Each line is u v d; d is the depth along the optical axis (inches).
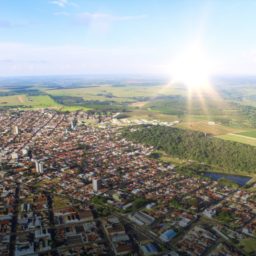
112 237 5413.4
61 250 5059.1
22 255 4918.8
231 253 5064.0
